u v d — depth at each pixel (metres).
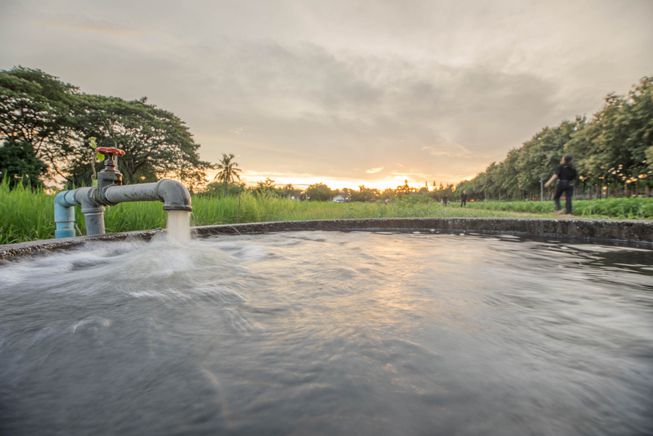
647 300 1.58
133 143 28.67
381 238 5.00
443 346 1.02
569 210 8.18
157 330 1.15
